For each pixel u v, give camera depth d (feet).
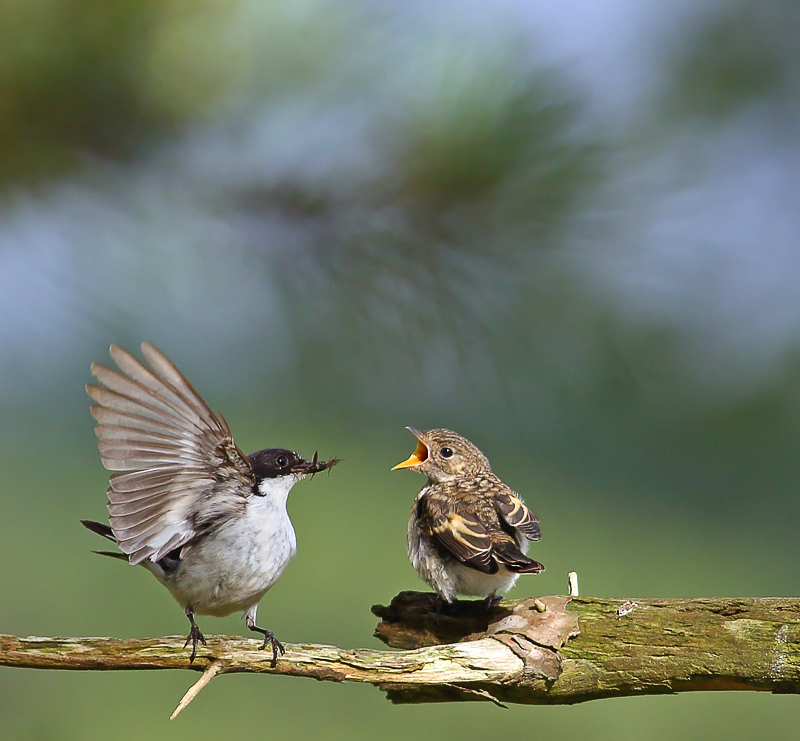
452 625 23.22
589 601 23.02
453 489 23.40
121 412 22.85
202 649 22.88
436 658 22.93
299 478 23.08
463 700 22.98
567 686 22.94
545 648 22.95
